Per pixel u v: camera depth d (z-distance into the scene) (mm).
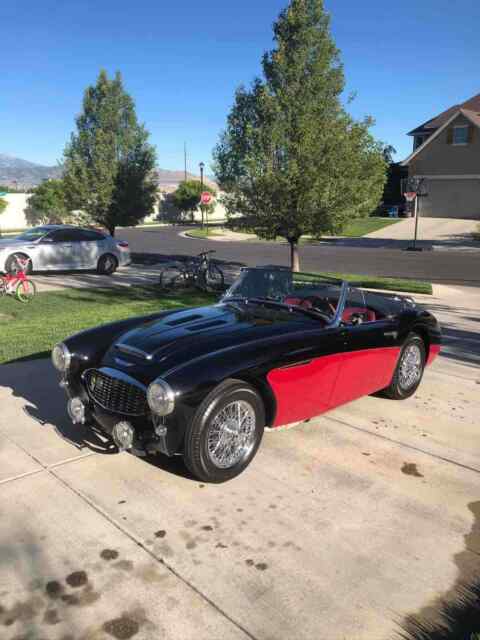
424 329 5457
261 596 2645
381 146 11531
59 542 3025
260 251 23688
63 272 15734
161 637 2395
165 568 2830
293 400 4031
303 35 11055
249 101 11750
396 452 4211
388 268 17688
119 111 18453
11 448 4129
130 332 4293
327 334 4277
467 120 34812
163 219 55281
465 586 2740
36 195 39375
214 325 4262
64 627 2439
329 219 11258
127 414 3639
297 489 3625
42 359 6375
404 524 3260
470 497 3586
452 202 36469
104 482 3662
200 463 3496
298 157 10898
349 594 2670
